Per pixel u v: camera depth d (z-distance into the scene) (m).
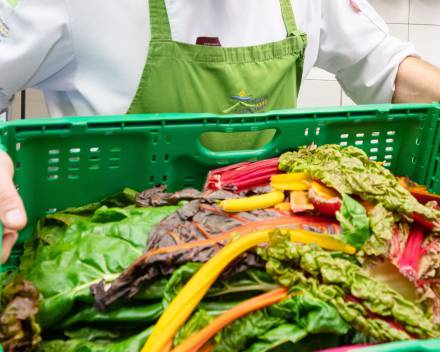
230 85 0.99
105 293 0.64
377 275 0.69
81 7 0.90
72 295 0.65
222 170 0.86
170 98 0.98
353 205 0.72
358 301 0.64
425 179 0.97
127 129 0.81
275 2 1.07
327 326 0.61
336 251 0.70
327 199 0.75
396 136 0.96
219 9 1.00
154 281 0.66
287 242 0.67
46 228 0.82
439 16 2.18
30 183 0.80
